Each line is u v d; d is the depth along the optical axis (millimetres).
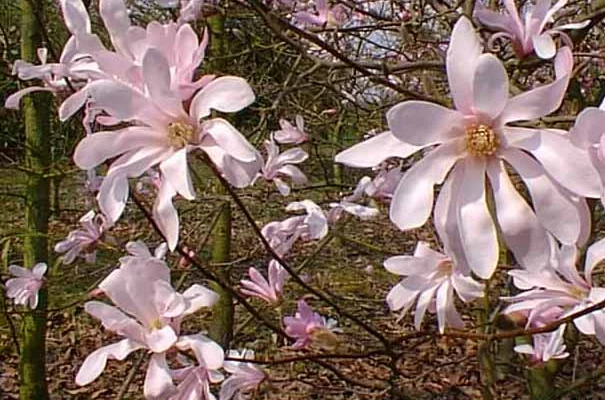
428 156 544
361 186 1255
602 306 648
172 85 565
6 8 2164
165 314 630
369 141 541
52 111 1974
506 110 529
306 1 1604
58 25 1843
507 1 671
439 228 549
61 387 2324
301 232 1080
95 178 1249
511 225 538
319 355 766
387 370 1901
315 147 1864
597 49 1448
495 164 547
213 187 1953
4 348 1983
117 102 565
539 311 699
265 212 2162
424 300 775
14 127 2094
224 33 2092
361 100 1990
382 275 2227
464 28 530
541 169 534
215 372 670
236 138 557
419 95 790
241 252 2568
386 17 1731
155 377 623
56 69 618
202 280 2195
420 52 1552
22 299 1618
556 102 524
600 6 1016
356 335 1791
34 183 1848
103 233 1455
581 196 527
